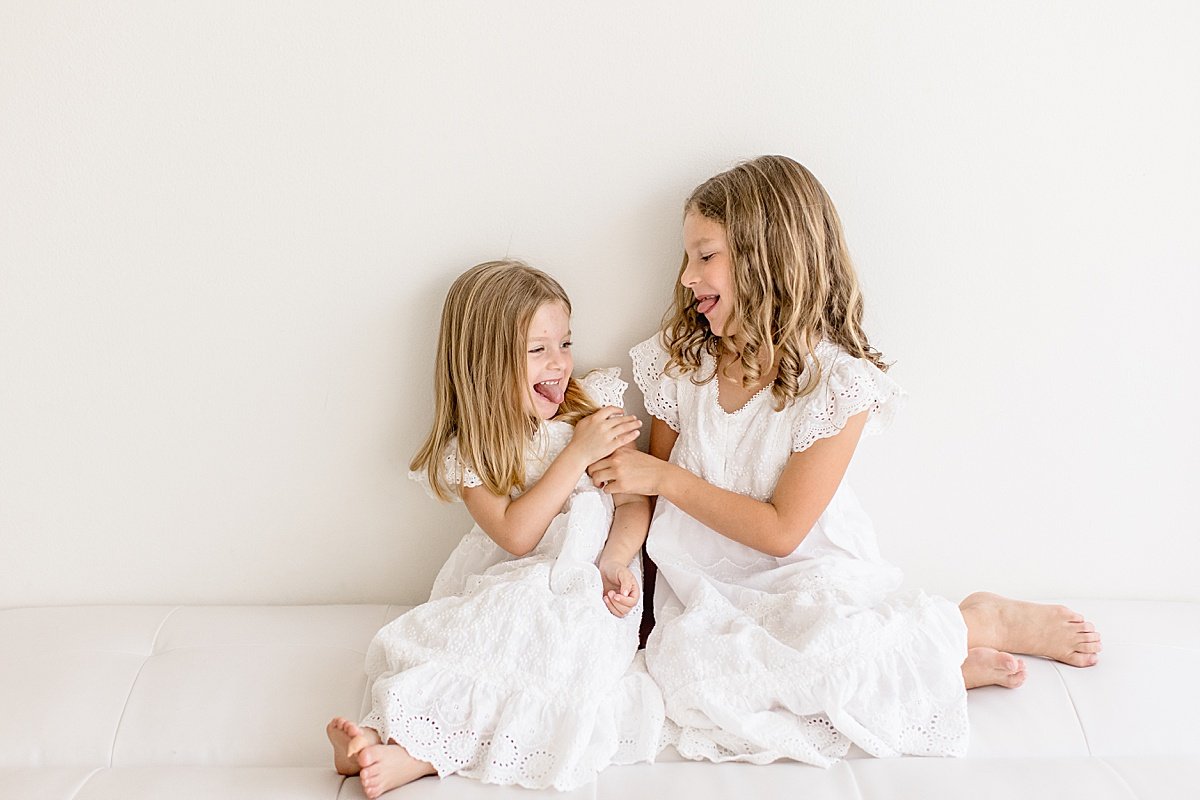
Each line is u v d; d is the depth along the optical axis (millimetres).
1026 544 1706
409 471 1619
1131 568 1710
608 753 1303
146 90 1522
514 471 1540
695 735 1350
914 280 1608
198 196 1562
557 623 1371
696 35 1518
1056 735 1351
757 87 1536
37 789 1254
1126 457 1681
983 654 1421
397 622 1426
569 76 1529
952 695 1340
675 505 1537
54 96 1521
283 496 1688
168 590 1707
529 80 1529
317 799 1250
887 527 1707
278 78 1522
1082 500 1698
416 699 1322
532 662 1348
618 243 1592
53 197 1557
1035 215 1587
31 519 1682
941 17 1515
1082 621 1489
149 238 1577
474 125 1545
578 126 1547
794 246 1454
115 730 1381
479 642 1362
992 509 1702
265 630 1584
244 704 1417
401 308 1610
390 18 1503
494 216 1580
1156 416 1665
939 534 1708
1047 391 1654
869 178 1570
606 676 1360
